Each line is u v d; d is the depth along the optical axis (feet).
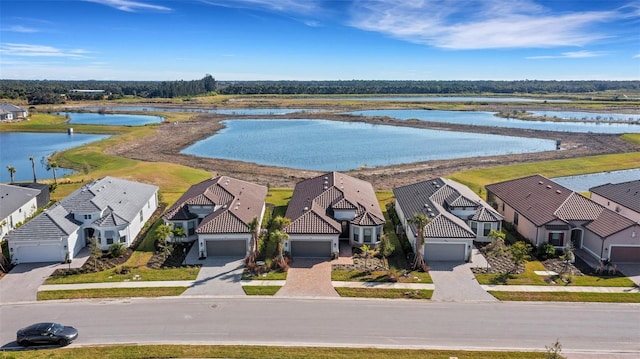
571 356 94.84
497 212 179.22
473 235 143.43
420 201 174.60
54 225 145.28
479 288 126.00
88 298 119.96
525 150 371.15
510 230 175.63
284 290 124.98
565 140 415.64
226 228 147.74
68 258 143.54
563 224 152.25
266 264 139.23
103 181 182.19
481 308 115.03
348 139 428.97
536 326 106.32
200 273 135.74
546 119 592.19
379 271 137.90
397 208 193.77
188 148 377.91
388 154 355.97
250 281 130.41
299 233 147.02
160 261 145.38
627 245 142.00
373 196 192.34
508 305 116.57
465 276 133.90
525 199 177.37
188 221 162.30
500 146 391.24
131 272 136.15
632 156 330.75
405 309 114.52
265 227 175.11
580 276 133.80
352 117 602.44
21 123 529.45
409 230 160.97
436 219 150.20
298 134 460.55
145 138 422.00
